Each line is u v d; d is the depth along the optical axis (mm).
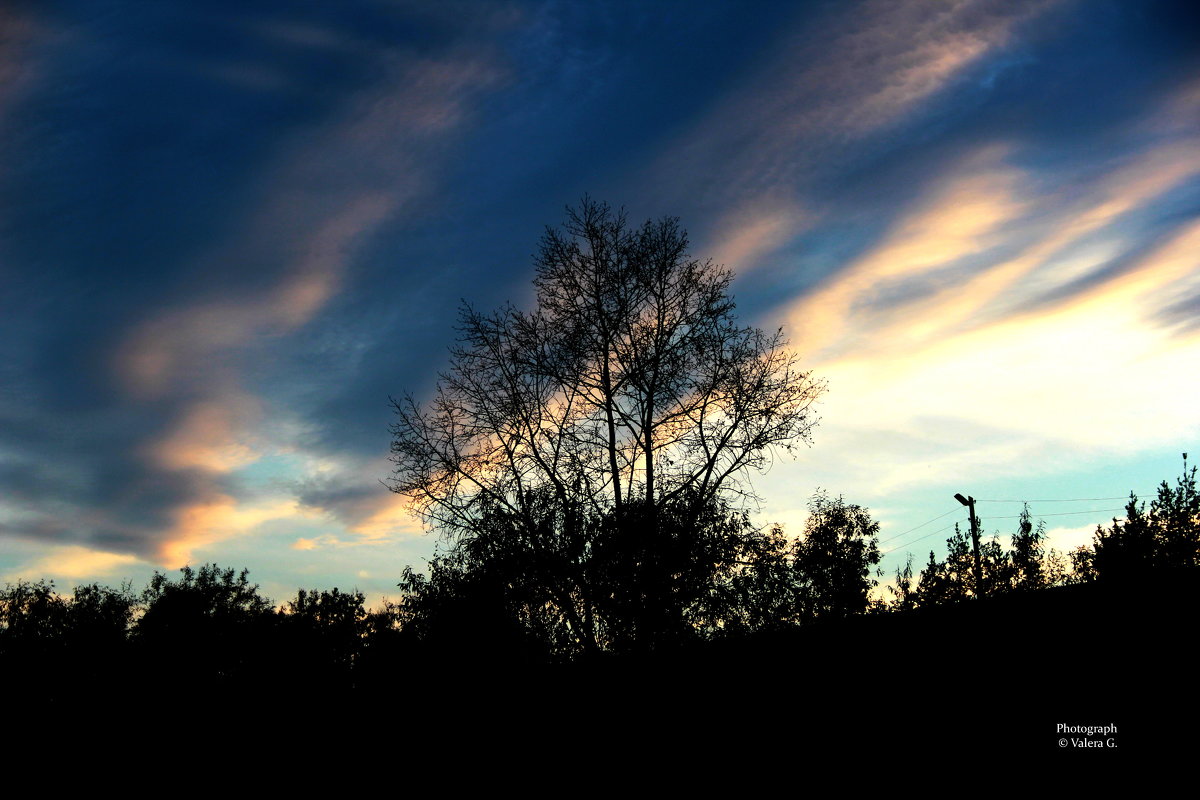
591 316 23281
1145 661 13102
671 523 20312
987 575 27141
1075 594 15586
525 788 17172
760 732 15703
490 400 22562
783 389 21953
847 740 14680
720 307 22438
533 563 20203
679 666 18500
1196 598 14125
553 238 23406
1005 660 14211
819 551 23906
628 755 16703
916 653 15469
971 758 13305
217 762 20000
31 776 19891
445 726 18891
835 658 16406
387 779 18391
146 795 19562
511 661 19500
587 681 18844
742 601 20625
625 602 19672
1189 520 21547
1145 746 12086
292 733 20094
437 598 20250
